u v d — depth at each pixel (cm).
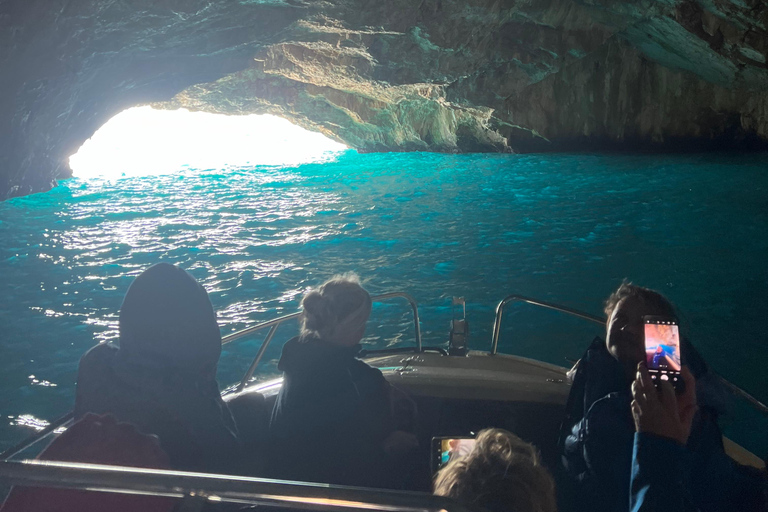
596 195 1538
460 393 300
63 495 162
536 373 343
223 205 1539
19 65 1393
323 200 1585
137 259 1050
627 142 2448
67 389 581
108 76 1739
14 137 1562
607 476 211
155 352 203
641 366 192
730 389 248
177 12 1490
